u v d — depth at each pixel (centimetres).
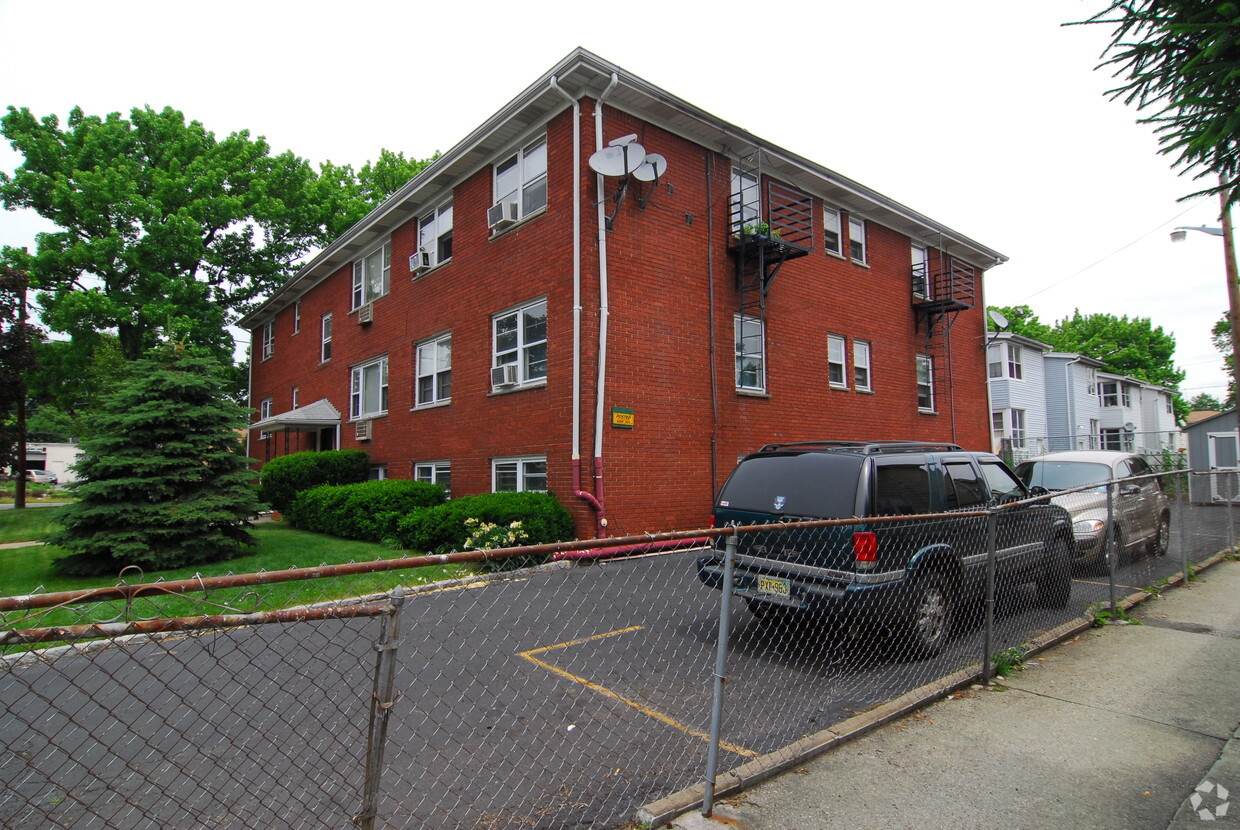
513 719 444
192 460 1091
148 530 1014
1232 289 1466
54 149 2697
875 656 554
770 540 579
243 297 3097
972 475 688
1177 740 395
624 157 1158
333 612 232
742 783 337
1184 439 3016
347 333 2030
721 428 1353
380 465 1820
